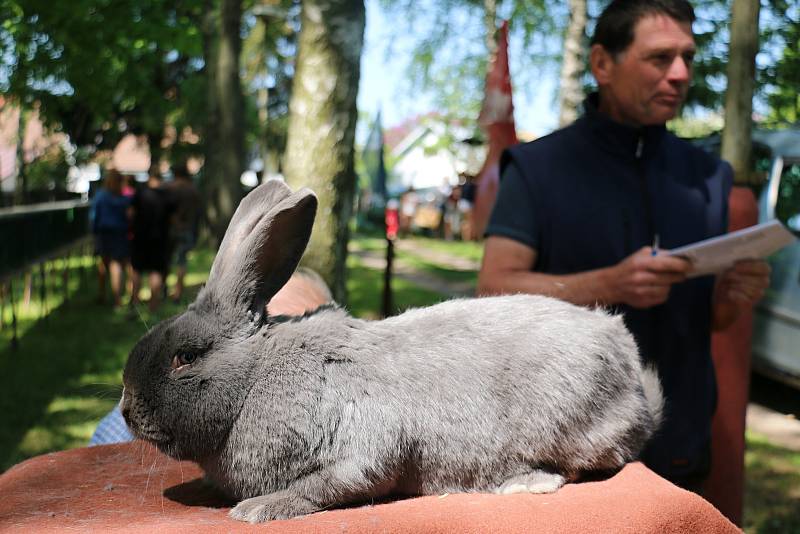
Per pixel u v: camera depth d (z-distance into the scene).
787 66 6.62
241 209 1.82
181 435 1.64
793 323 7.68
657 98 2.76
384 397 1.65
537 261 2.90
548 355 1.76
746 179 4.64
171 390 1.62
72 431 6.09
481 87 19.78
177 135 24.61
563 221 2.83
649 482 1.74
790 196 7.82
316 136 4.27
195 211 11.91
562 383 1.75
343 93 4.29
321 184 4.28
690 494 1.64
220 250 1.79
